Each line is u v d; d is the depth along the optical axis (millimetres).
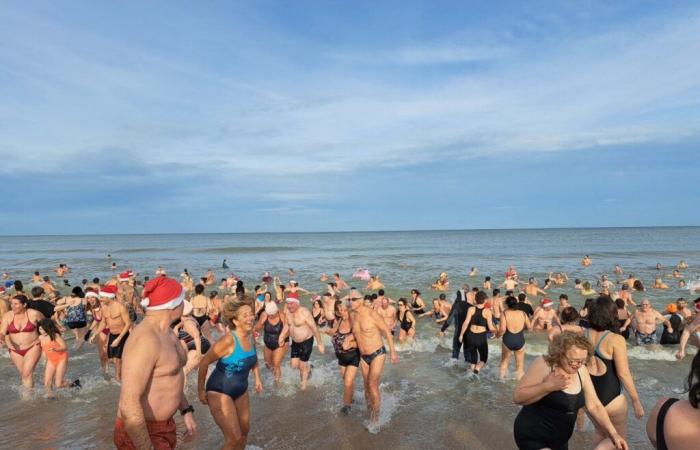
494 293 13859
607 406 4324
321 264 41281
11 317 7523
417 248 73750
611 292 19156
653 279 25625
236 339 4461
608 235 127000
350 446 5570
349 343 6691
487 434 5914
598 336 4449
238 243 112188
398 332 12898
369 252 62875
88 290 11742
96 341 11617
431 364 9477
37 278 25047
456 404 7027
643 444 5527
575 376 3711
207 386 4480
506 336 8305
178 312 3551
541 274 30031
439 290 21875
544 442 3578
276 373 8148
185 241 139000
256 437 5824
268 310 8156
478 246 77875
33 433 5973
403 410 6770
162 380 3291
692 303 17672
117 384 7996
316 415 6551
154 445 3268
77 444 5645
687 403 1937
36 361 7656
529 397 3518
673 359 9578
